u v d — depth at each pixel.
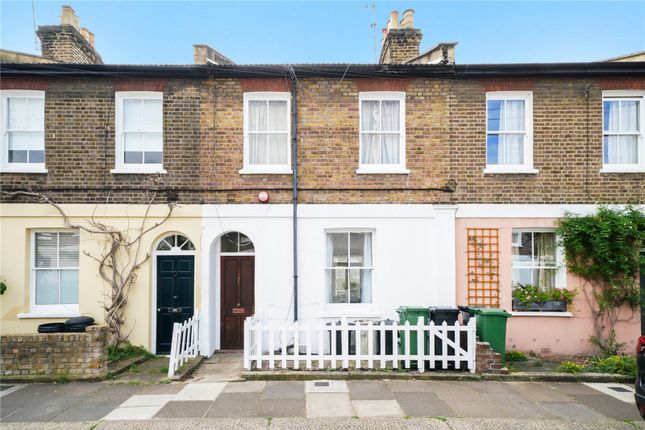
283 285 9.34
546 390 6.96
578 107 9.52
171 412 5.98
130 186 9.34
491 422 5.65
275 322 9.30
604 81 9.52
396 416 5.82
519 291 9.42
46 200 9.18
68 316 9.12
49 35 10.38
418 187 9.45
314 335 9.27
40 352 7.46
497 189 9.44
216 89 9.52
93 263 9.23
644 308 9.20
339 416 5.81
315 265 9.39
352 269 9.68
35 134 9.50
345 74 9.47
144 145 9.59
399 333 8.14
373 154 9.73
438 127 9.52
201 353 9.05
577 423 5.66
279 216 9.39
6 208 9.19
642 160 9.54
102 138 9.38
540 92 9.55
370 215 9.39
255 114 9.75
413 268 9.37
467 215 9.39
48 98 9.35
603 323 9.22
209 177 9.42
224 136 9.49
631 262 9.02
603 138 9.59
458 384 7.19
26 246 9.26
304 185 9.46
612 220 8.95
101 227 9.19
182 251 9.50
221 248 9.78
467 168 9.48
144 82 9.46
